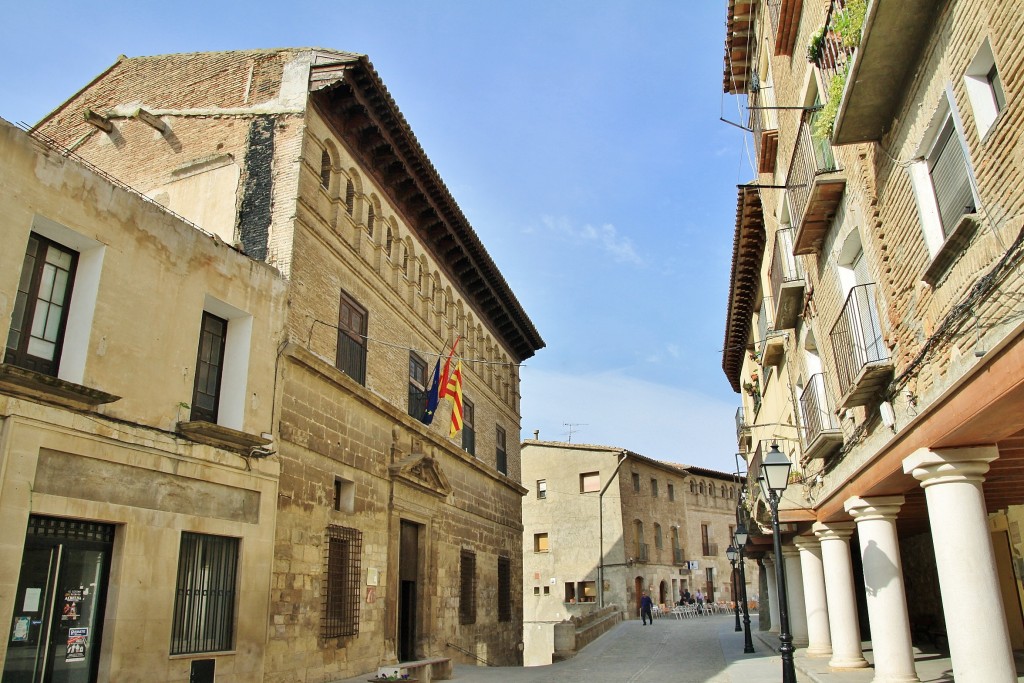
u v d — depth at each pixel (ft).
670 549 163.02
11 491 27.50
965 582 25.91
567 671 57.06
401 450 57.36
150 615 32.42
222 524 36.91
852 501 37.93
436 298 69.77
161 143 52.95
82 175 32.45
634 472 157.17
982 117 22.38
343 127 53.72
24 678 27.94
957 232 23.63
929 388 27.50
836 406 42.42
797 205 42.11
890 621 35.96
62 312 32.19
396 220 61.82
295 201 45.85
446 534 66.08
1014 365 20.38
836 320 39.63
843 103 28.63
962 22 22.72
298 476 43.32
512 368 94.58
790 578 69.77
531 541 158.30
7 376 27.66
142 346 34.19
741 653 65.92
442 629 62.54
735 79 65.10
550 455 160.86
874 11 24.16
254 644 37.76
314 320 46.68
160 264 35.78
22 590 28.35
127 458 32.37
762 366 79.66
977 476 27.02
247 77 51.67
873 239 32.37
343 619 46.55
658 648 76.02
